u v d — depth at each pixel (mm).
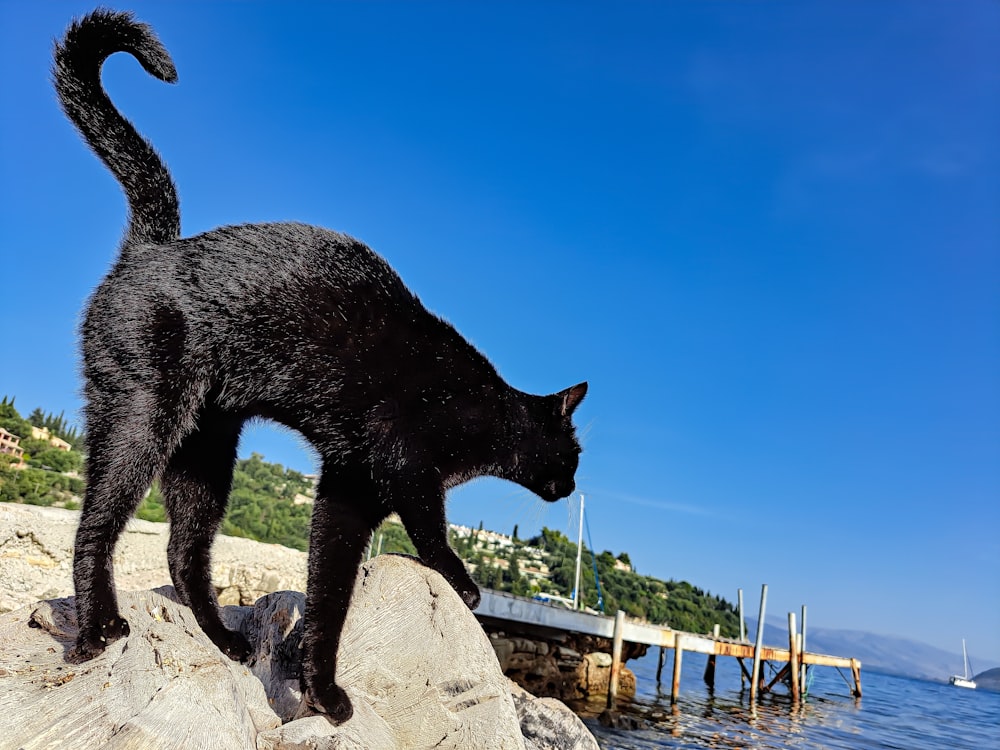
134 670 522
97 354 643
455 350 781
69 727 462
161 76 724
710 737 3098
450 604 716
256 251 683
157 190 707
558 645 3688
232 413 726
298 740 553
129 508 625
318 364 688
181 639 594
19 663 562
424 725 675
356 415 705
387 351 720
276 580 1961
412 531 722
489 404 800
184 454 757
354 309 708
